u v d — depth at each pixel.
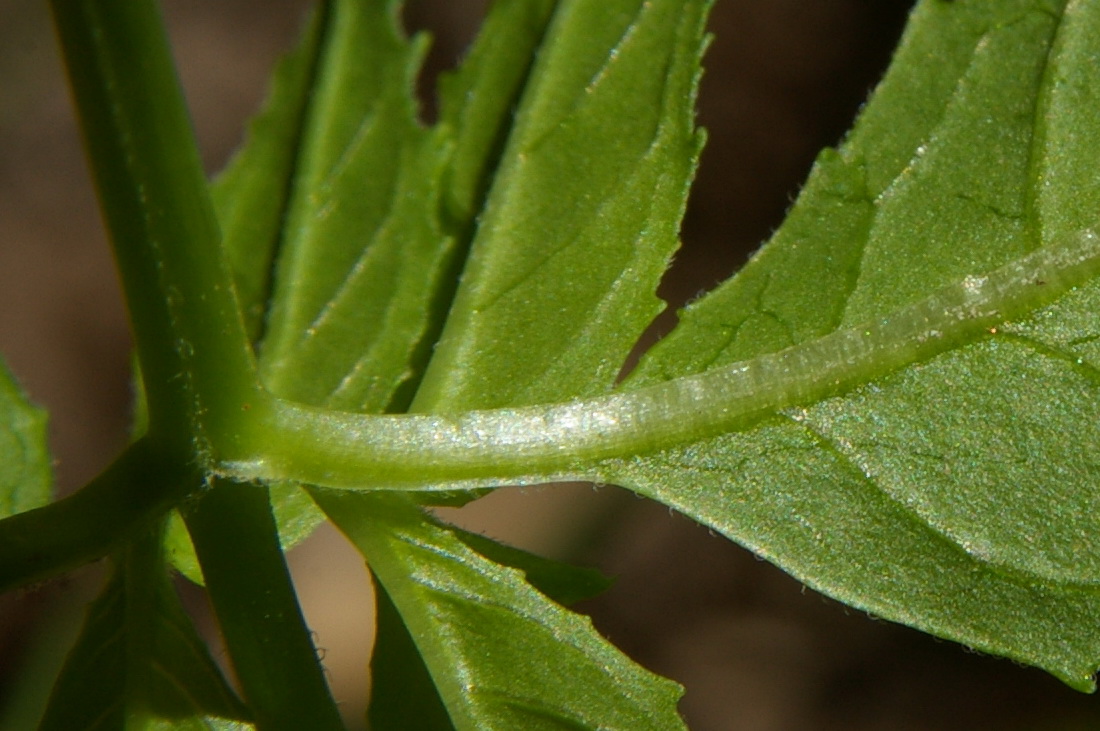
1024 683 0.29
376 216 0.16
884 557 0.14
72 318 0.33
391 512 0.15
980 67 0.15
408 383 0.16
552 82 0.16
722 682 0.31
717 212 0.32
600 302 0.15
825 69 0.33
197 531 0.14
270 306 0.16
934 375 0.14
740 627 0.32
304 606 0.29
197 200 0.14
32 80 0.35
